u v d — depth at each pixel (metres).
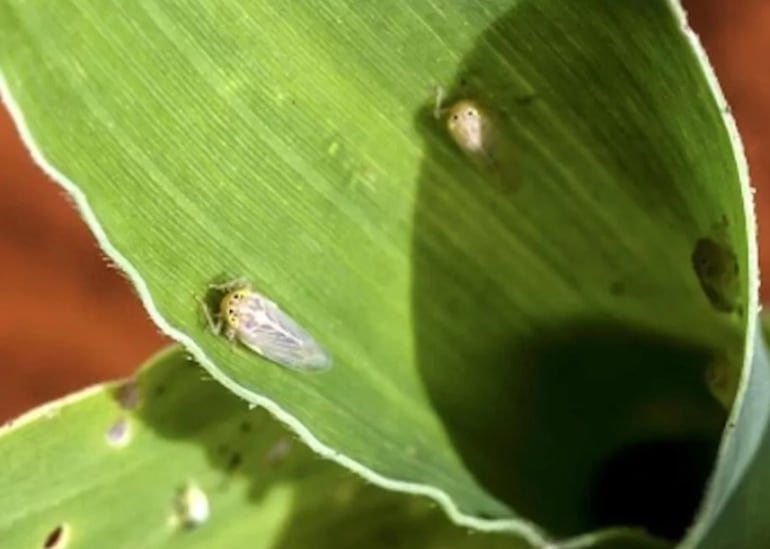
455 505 0.07
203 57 0.07
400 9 0.07
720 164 0.07
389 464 0.07
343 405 0.07
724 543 0.07
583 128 0.07
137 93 0.07
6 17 0.07
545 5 0.07
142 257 0.07
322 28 0.07
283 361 0.07
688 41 0.07
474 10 0.07
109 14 0.07
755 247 0.07
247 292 0.07
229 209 0.07
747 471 0.07
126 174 0.07
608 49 0.07
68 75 0.07
